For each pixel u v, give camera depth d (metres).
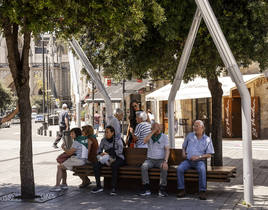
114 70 11.91
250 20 9.60
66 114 18.94
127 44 10.23
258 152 15.67
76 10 7.00
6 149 19.55
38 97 104.88
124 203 7.42
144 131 9.16
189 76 11.70
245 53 9.84
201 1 6.87
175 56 11.25
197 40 9.84
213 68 9.99
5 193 8.62
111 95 27.11
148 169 8.13
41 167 12.76
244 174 7.20
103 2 7.22
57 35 8.20
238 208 6.93
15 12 6.76
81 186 9.05
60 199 7.88
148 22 9.48
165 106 28.33
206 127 24.30
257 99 21.72
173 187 8.38
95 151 8.52
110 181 8.86
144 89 28.98
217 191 8.45
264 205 7.17
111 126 8.53
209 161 13.62
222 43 6.95
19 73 7.74
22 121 7.90
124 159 8.62
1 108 69.19
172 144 9.79
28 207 7.19
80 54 10.00
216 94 10.38
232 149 16.92
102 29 8.02
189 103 25.64
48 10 7.07
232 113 22.84
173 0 9.07
